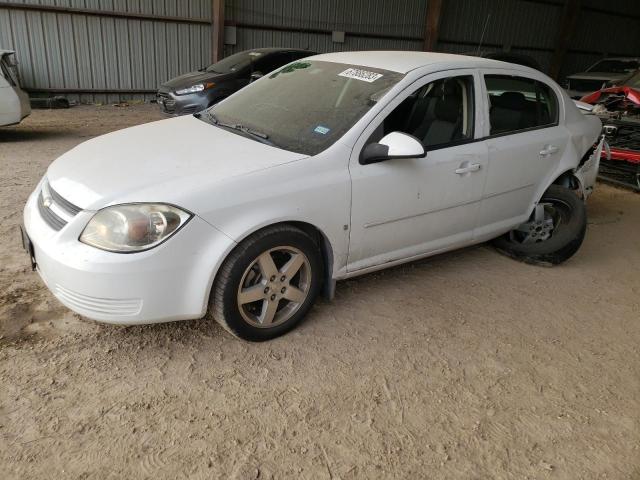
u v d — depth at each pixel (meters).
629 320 3.82
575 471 2.46
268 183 2.90
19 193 5.45
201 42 13.16
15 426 2.42
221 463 2.33
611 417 2.83
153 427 2.49
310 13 14.48
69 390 2.67
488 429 2.67
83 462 2.28
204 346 3.10
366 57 3.95
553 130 4.44
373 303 3.72
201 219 2.71
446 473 2.38
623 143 7.04
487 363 3.18
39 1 11.02
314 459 2.39
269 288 3.05
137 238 2.61
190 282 2.77
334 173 3.12
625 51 22.09
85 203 2.69
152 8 12.22
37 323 3.18
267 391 2.79
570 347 3.43
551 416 2.80
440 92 3.66
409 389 2.90
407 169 3.40
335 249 3.27
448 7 16.70
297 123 3.46
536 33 19.12
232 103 4.06
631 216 6.20
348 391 2.84
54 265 2.66
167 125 3.81
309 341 3.23
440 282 4.12
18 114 8.09
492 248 4.85
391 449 2.49
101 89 12.25
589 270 4.59
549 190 4.54
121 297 2.64
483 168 3.85
